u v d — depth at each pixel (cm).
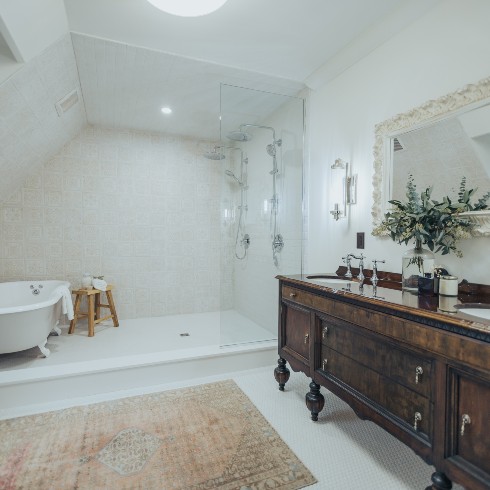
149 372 237
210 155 372
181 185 427
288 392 228
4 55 182
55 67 221
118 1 181
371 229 225
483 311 127
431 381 116
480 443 101
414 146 192
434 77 181
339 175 254
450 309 122
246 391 229
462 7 166
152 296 414
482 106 156
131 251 403
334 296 168
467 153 163
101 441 172
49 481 143
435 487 113
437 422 113
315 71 265
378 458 160
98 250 387
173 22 201
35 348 292
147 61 244
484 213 154
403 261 167
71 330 339
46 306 262
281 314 223
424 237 161
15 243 349
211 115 353
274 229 316
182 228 428
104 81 274
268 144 311
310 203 290
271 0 182
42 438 174
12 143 254
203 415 197
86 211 380
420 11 186
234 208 315
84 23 200
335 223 261
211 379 248
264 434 178
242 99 298
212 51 234
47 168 361
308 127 292
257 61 248
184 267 430
